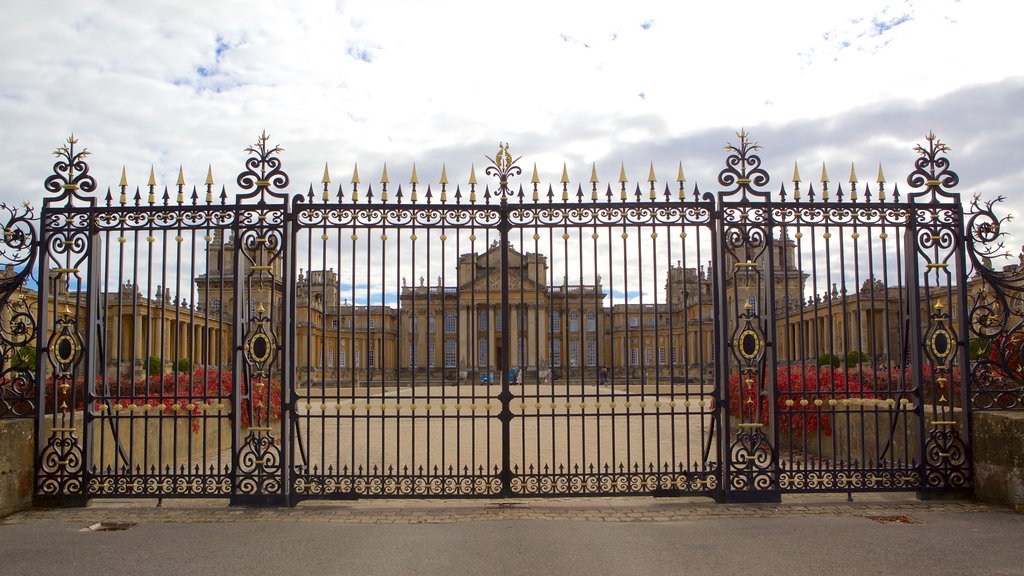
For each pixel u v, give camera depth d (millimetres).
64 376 9789
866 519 8898
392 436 20812
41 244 9664
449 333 60719
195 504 10023
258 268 9727
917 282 9898
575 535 8289
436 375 55875
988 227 9945
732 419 18750
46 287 9719
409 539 8164
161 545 7980
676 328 44281
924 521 8781
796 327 24016
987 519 8828
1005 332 9969
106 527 8711
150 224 9742
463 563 7320
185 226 9734
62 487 9602
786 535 8250
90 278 9695
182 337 27328
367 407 9602
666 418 25703
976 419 9766
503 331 9766
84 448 9633
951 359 9820
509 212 9781
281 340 9719
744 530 8453
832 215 9859
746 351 9805
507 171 9906
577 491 9617
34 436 9680
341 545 7953
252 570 7137
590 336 57219
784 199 9883
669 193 9953
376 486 9633
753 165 9906
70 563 7367
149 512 9414
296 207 9742
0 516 9008
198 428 15859
